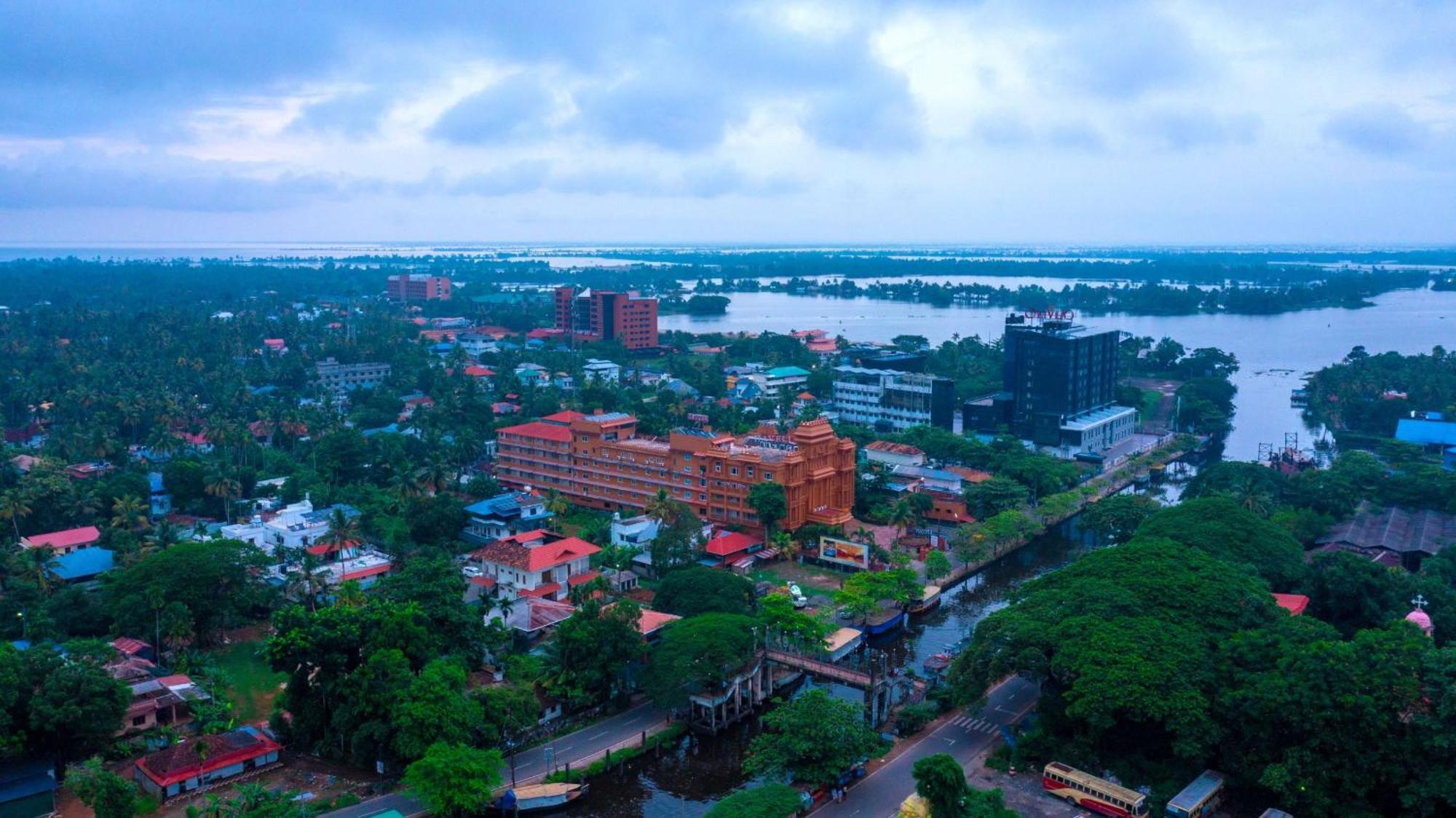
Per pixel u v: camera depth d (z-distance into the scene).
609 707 147.12
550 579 188.12
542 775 127.44
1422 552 197.88
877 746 128.00
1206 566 147.12
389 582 159.88
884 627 177.88
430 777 114.38
